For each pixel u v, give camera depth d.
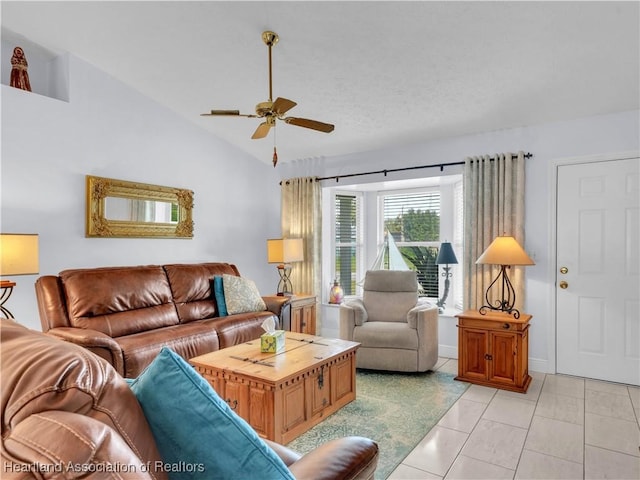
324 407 2.75
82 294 3.16
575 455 2.29
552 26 2.60
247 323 3.87
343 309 3.97
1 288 3.00
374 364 3.77
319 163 5.23
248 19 2.93
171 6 2.94
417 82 3.41
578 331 3.64
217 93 4.05
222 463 0.90
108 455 0.63
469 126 4.00
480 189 4.00
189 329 3.42
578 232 3.63
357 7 2.66
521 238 3.80
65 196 3.54
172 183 4.43
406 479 2.06
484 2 2.47
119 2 2.96
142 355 2.95
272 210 5.64
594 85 3.16
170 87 4.04
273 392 2.31
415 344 3.70
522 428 2.63
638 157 3.38
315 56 3.24
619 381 3.47
